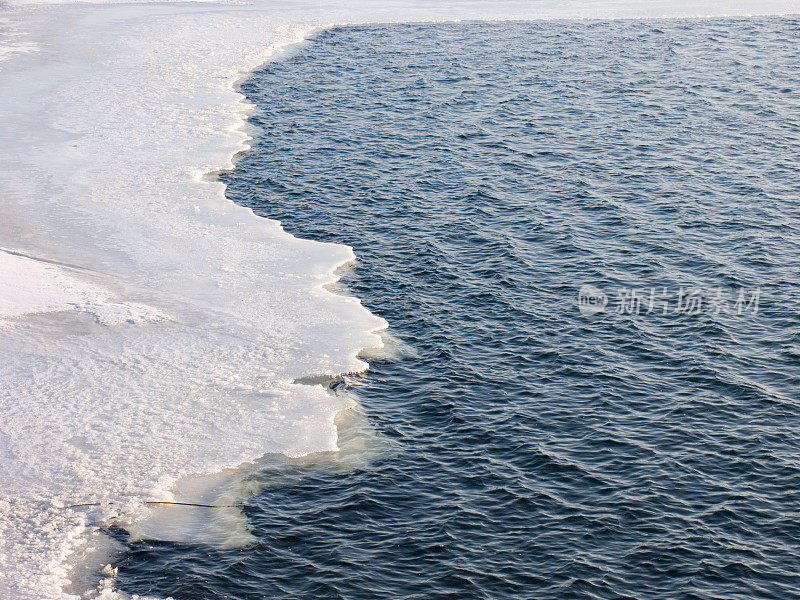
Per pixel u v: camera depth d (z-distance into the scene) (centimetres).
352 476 2644
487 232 4209
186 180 4747
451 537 2383
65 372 3114
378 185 4744
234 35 7388
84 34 7331
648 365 3164
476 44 7231
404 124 5600
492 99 6000
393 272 3884
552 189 4638
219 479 2638
